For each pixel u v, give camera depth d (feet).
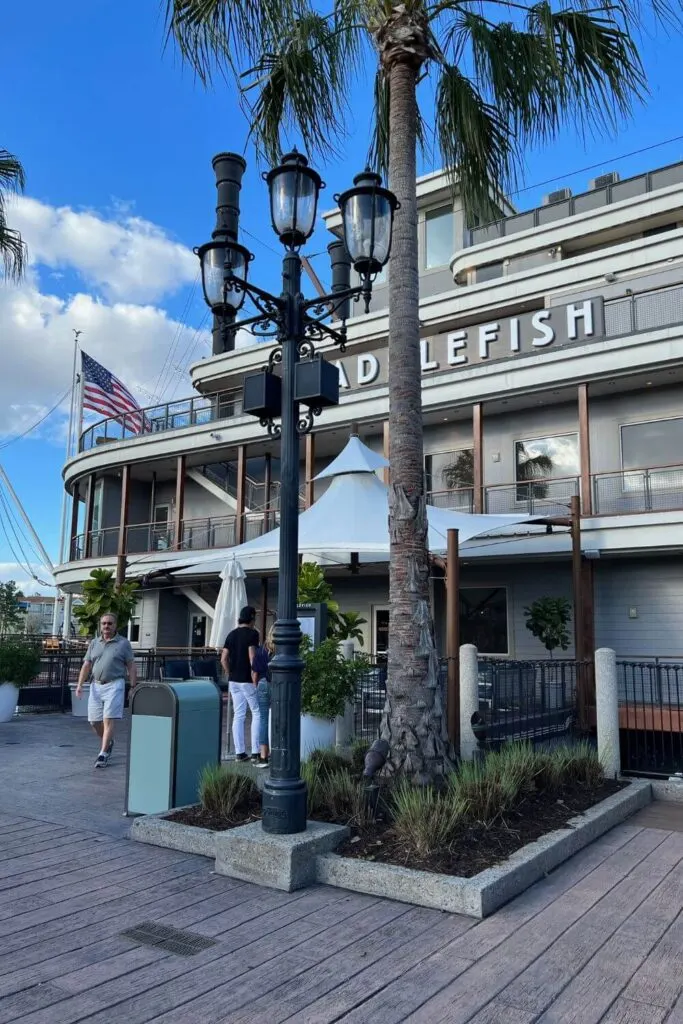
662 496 53.78
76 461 86.12
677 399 54.34
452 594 27.89
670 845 18.86
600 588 55.11
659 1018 10.29
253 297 18.89
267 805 16.60
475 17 25.75
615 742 25.44
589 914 14.06
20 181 41.22
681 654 51.67
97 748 32.81
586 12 23.98
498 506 60.64
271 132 28.12
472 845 16.51
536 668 32.99
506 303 65.62
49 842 18.69
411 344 22.43
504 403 59.26
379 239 17.98
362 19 25.55
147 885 15.58
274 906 14.42
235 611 38.34
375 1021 10.17
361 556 44.70
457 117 27.58
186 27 24.13
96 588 46.44
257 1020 10.19
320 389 17.76
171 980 11.35
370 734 30.25
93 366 89.20
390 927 13.39
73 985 11.17
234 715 28.89
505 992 10.98
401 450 21.67
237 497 75.77
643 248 59.62
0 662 42.14
